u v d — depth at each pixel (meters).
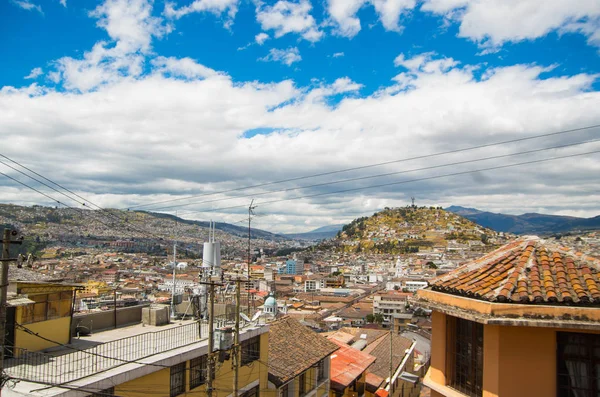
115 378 16.67
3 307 12.07
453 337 12.59
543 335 10.77
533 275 11.81
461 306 11.87
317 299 171.38
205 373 21.80
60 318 20.61
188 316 28.41
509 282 11.67
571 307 10.52
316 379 31.33
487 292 11.59
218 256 34.09
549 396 10.61
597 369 10.46
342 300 169.50
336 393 33.84
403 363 50.34
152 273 158.50
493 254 14.00
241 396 24.17
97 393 15.50
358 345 49.41
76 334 22.75
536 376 10.71
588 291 10.91
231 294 30.55
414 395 54.59
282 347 30.16
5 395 14.63
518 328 10.87
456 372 12.37
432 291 13.31
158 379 18.86
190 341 22.02
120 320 25.81
